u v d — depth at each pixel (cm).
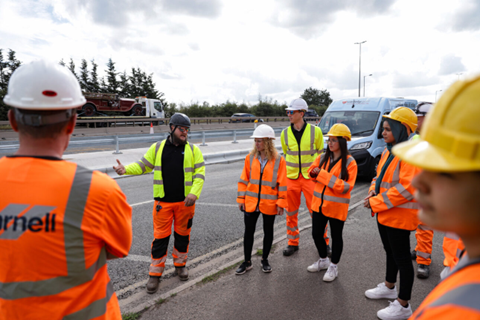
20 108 109
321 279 339
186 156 329
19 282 107
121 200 125
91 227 114
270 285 327
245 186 364
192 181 336
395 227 257
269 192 343
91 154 1141
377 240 445
